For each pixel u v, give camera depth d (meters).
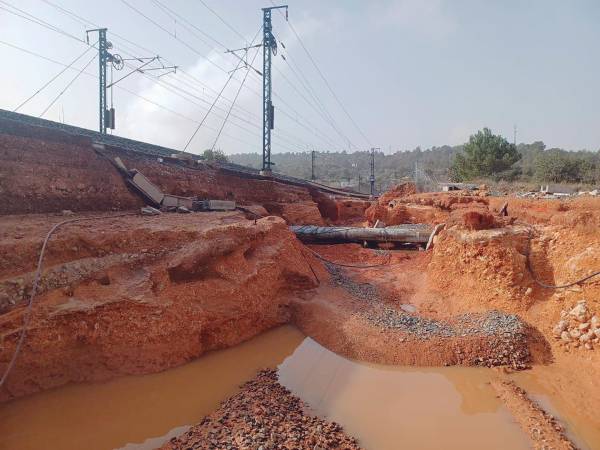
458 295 18.09
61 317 11.16
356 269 24.62
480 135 60.62
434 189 64.56
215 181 29.84
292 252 20.14
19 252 11.63
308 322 16.92
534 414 11.16
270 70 35.62
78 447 9.87
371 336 15.34
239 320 15.37
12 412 10.44
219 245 15.35
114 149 22.47
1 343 10.16
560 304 14.88
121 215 18.45
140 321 12.45
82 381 11.70
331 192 54.41
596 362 12.73
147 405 11.65
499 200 26.62
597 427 10.67
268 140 36.50
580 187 38.41
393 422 11.08
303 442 9.76
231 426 10.38
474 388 12.73
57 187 17.77
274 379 13.14
